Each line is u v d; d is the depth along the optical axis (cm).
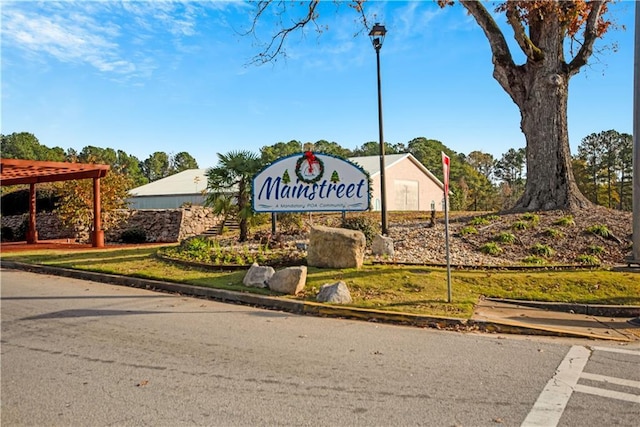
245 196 1455
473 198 5269
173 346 552
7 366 482
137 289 949
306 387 425
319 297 780
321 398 400
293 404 388
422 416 367
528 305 770
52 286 985
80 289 948
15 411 374
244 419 360
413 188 3438
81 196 2055
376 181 2955
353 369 475
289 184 1312
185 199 3294
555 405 389
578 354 536
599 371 475
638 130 858
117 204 2169
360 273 927
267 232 1619
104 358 507
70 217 2098
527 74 1547
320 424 353
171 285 924
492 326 650
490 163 8156
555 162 1481
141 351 532
